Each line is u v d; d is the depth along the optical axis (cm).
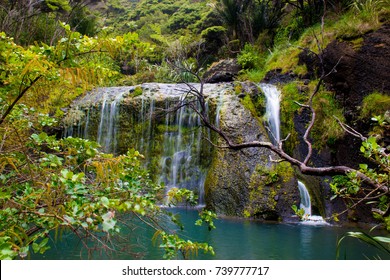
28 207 181
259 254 390
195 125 838
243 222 580
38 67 183
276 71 902
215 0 1652
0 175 211
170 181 848
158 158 873
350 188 207
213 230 513
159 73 1219
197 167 820
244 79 999
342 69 694
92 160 210
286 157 190
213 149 788
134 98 922
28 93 224
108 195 195
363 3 785
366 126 626
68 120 909
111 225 134
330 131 677
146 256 336
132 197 178
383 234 496
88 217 155
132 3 2580
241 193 646
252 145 198
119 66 1336
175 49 1317
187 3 2130
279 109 788
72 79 198
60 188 181
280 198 615
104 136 922
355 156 636
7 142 232
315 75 789
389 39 645
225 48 1364
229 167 682
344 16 798
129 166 234
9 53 188
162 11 2256
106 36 199
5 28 860
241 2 1305
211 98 803
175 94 900
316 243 444
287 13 1285
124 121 916
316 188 657
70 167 212
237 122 734
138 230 427
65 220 161
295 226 553
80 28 1226
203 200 783
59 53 186
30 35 955
